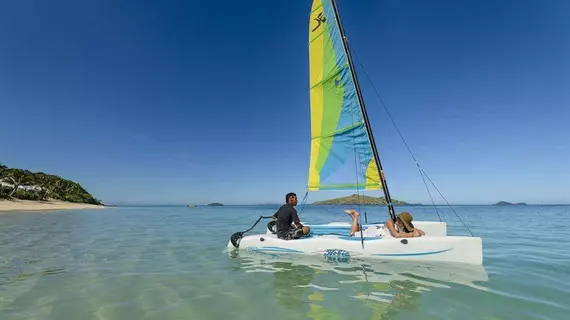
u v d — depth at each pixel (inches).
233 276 201.8
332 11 340.2
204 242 376.5
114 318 130.1
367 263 235.6
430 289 167.9
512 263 235.1
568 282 181.8
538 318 128.0
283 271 214.7
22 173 2230.6
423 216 952.3
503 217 968.3
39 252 297.0
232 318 129.9
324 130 347.6
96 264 242.5
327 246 259.8
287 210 289.9
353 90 317.7
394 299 152.2
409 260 235.8
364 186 306.3
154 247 332.8
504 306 141.6
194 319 128.9
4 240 382.0
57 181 2561.5
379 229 285.0
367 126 304.8
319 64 359.3
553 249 309.7
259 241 293.7
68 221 753.6
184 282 187.8
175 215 1278.3
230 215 1283.2
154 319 128.9
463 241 228.8
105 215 1181.7
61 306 144.7
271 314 134.0
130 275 206.1
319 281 186.4
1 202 1648.6
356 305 144.2
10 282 187.2
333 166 334.3
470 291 164.4
